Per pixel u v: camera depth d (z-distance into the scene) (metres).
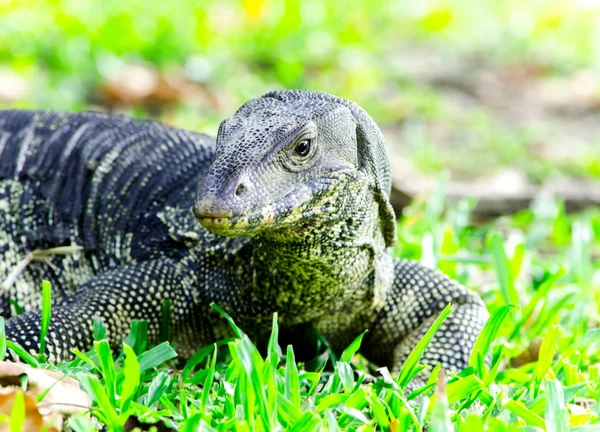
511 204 15.82
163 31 26.19
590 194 16.56
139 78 23.22
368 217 9.20
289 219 8.37
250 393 7.25
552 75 29.34
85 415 7.08
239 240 9.56
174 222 10.21
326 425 7.27
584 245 12.55
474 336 9.88
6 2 26.75
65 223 10.63
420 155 20.30
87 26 25.88
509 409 7.53
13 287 10.36
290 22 28.89
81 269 10.56
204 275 9.82
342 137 8.84
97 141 10.98
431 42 31.91
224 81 24.56
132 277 9.67
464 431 6.96
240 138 8.41
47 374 7.47
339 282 9.25
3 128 11.12
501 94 27.36
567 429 7.13
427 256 11.55
